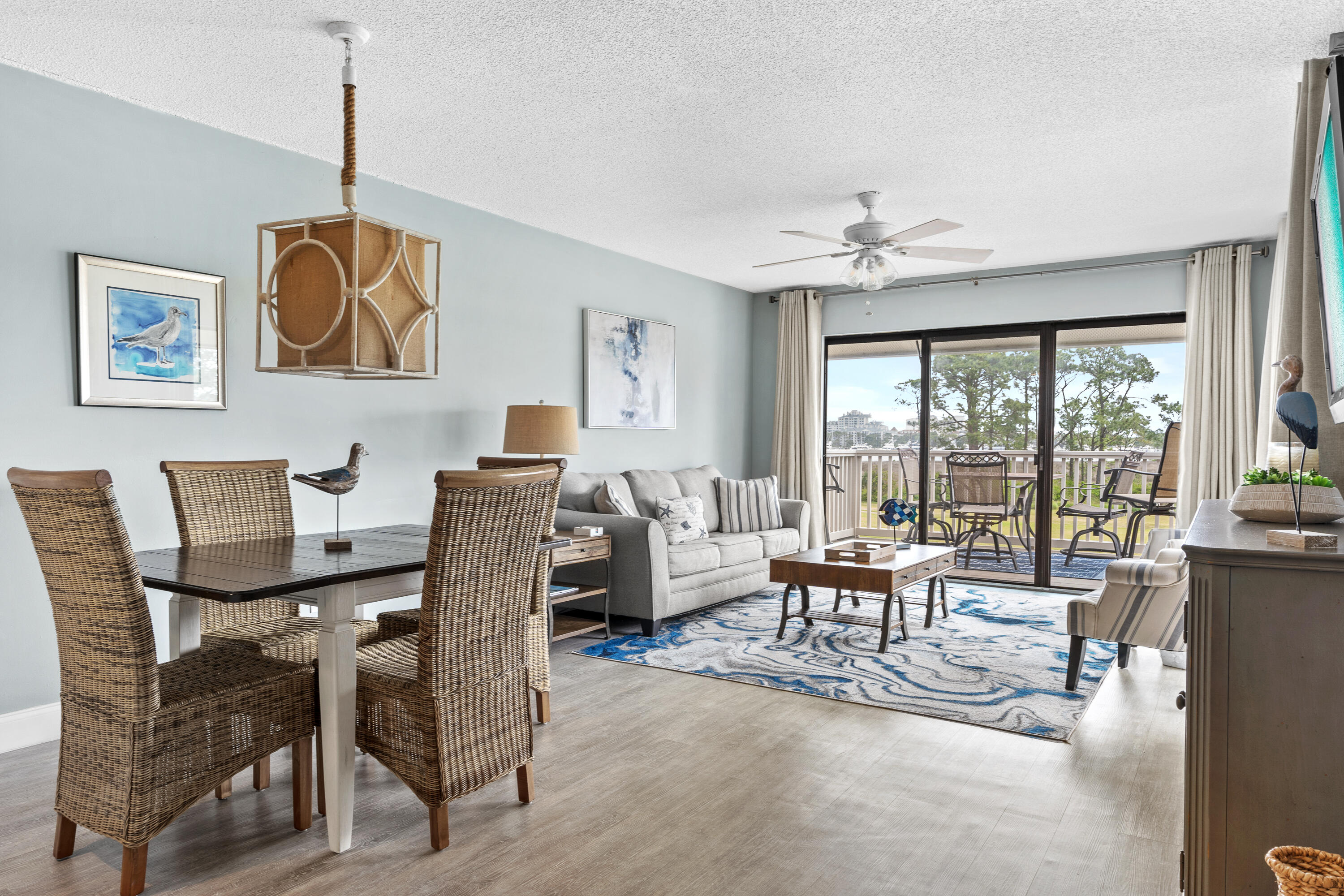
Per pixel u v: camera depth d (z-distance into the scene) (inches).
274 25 102.4
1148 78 116.3
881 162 152.0
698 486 239.3
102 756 79.3
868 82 117.9
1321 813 58.1
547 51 109.0
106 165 124.7
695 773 107.0
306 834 90.9
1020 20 100.0
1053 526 245.6
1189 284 217.2
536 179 164.4
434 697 86.3
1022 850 87.1
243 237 142.6
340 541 107.5
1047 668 155.1
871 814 95.3
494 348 191.5
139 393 128.3
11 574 116.0
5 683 115.6
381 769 110.0
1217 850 60.6
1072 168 155.1
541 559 124.2
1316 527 72.9
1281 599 58.7
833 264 243.4
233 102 127.0
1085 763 110.5
